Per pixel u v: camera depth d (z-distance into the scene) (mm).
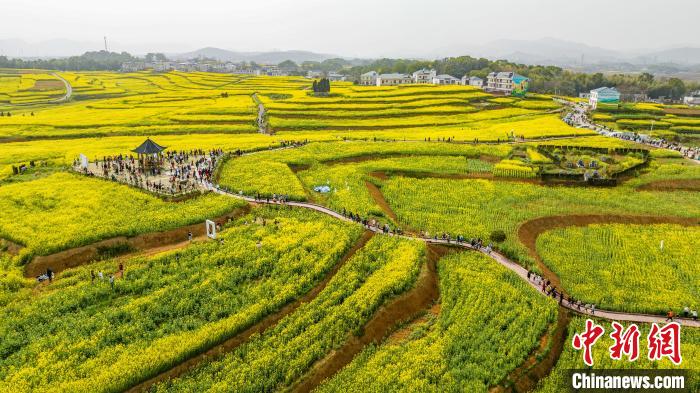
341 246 57750
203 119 143000
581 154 107938
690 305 50562
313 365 39938
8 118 141875
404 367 40188
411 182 90188
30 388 35094
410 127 144750
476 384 38156
